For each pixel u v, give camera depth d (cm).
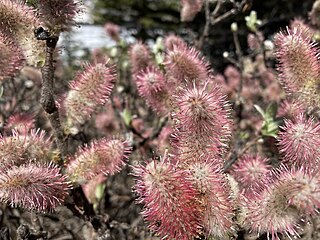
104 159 16
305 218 12
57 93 20
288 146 14
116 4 110
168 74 18
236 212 13
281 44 17
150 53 26
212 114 14
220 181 13
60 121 17
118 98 32
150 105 19
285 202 12
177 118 14
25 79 33
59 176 15
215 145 14
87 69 18
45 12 15
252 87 33
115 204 27
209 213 13
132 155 26
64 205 17
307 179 12
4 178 14
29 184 14
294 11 58
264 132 20
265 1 62
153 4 109
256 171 16
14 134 16
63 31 16
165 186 12
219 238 13
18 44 17
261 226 12
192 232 12
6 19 16
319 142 14
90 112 18
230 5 34
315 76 17
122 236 22
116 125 30
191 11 29
